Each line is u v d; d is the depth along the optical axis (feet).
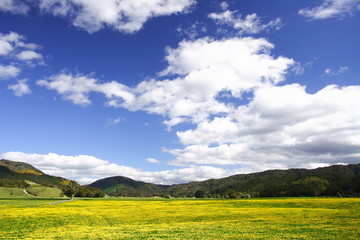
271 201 344.08
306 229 116.67
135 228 137.08
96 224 161.58
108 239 100.83
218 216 195.11
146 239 99.35
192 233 113.50
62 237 108.47
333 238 92.63
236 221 160.45
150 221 174.09
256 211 226.79
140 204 335.06
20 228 142.20
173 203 354.74
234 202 350.84
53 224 159.84
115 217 198.49
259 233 109.40
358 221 140.46
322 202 301.43
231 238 98.02
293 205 281.33
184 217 193.98
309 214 188.55
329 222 140.36
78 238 104.58
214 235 106.52
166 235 109.19
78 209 257.96
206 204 329.11
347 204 264.31
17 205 297.94
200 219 179.52
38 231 130.31
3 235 117.19
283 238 95.86
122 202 375.25
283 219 162.40
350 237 94.07
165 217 196.13
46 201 393.09
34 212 221.66
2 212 216.74
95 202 370.94
